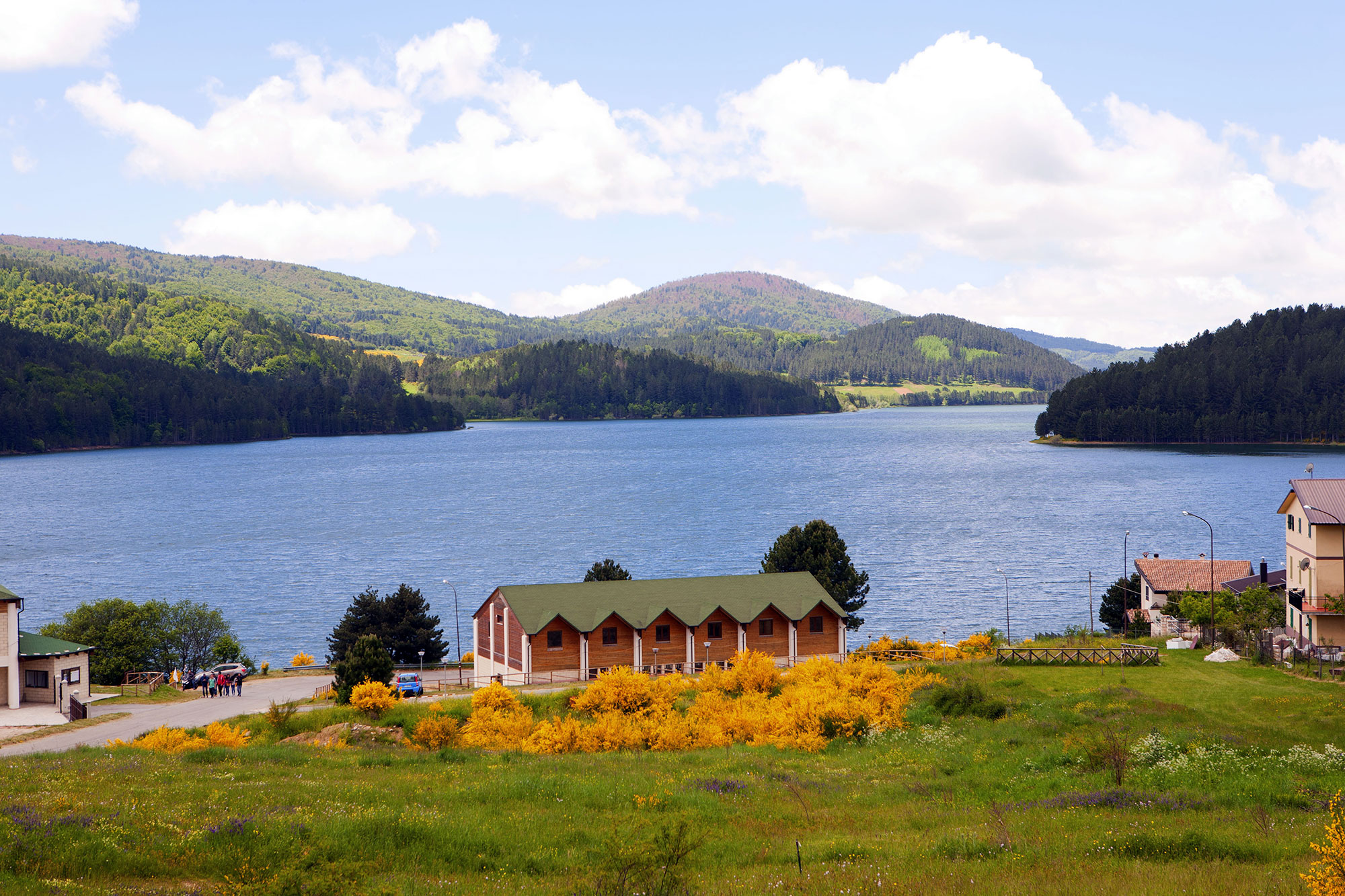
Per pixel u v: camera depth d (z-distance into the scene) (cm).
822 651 8112
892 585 14088
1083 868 2298
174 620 9625
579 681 7419
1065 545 17375
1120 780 3588
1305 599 6862
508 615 7781
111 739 5522
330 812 2775
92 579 15562
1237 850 2447
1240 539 17638
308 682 8275
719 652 7862
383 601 9512
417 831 2589
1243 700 5184
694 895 2086
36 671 6656
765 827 2927
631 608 7819
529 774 3706
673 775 3766
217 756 4166
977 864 2370
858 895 2066
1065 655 6875
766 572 9456
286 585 15025
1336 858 1812
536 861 2412
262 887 1856
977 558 16250
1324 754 3909
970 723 5162
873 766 4219
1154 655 6619
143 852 2192
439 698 6938
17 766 3541
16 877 1897
